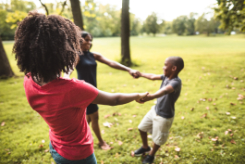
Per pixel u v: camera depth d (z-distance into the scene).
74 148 1.09
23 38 0.81
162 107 2.00
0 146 2.78
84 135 1.13
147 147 2.45
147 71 8.12
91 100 0.97
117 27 73.50
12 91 5.69
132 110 3.95
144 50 20.64
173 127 3.09
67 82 0.90
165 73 1.99
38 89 0.92
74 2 5.56
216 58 10.88
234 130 2.90
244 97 4.26
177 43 31.52
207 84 5.64
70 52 0.88
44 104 0.93
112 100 1.07
